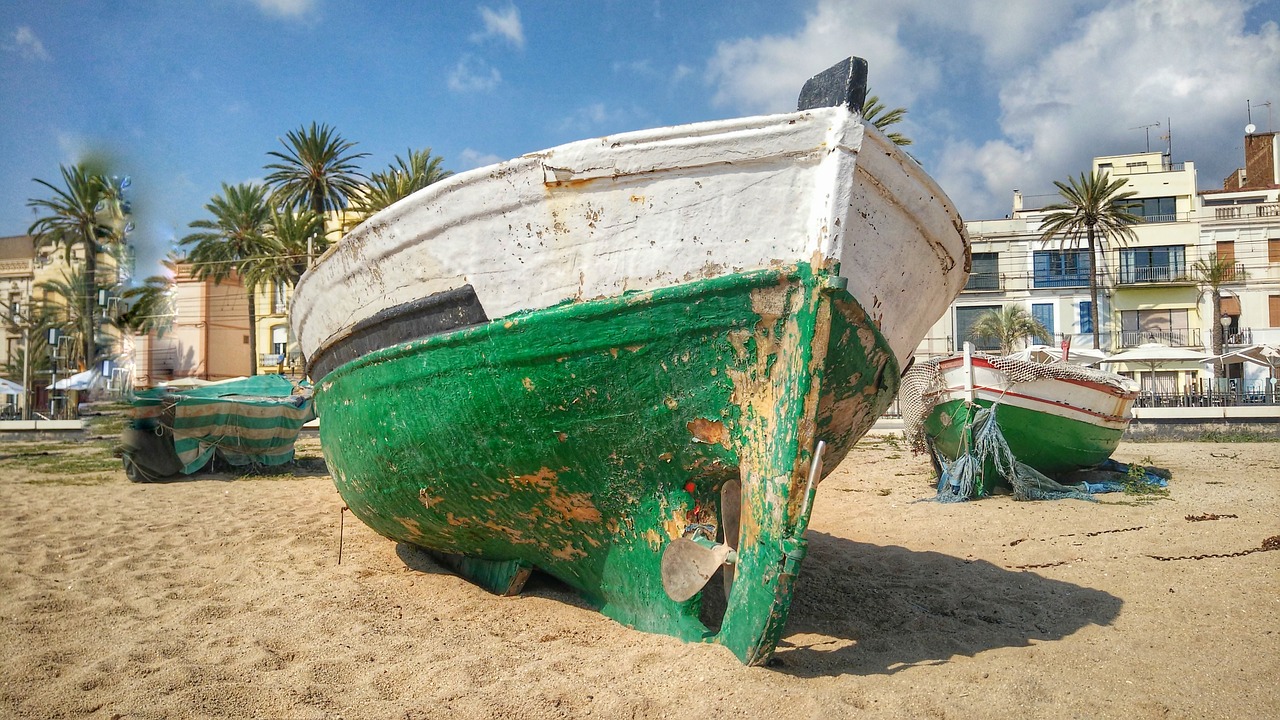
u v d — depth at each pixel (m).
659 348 3.52
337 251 4.58
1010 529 7.11
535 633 3.95
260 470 12.89
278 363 32.12
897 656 3.59
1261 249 35.38
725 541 3.82
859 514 8.17
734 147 3.37
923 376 9.45
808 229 3.35
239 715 2.92
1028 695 3.07
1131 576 5.15
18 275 38.75
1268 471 11.42
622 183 3.49
